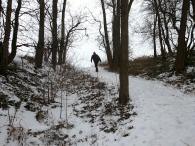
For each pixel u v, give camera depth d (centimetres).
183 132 859
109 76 2109
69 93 1590
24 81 1454
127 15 1196
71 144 931
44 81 1678
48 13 2427
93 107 1259
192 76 1806
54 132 1001
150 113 1052
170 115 1017
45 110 1203
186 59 2059
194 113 1031
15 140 878
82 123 1105
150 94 1386
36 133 963
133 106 1153
